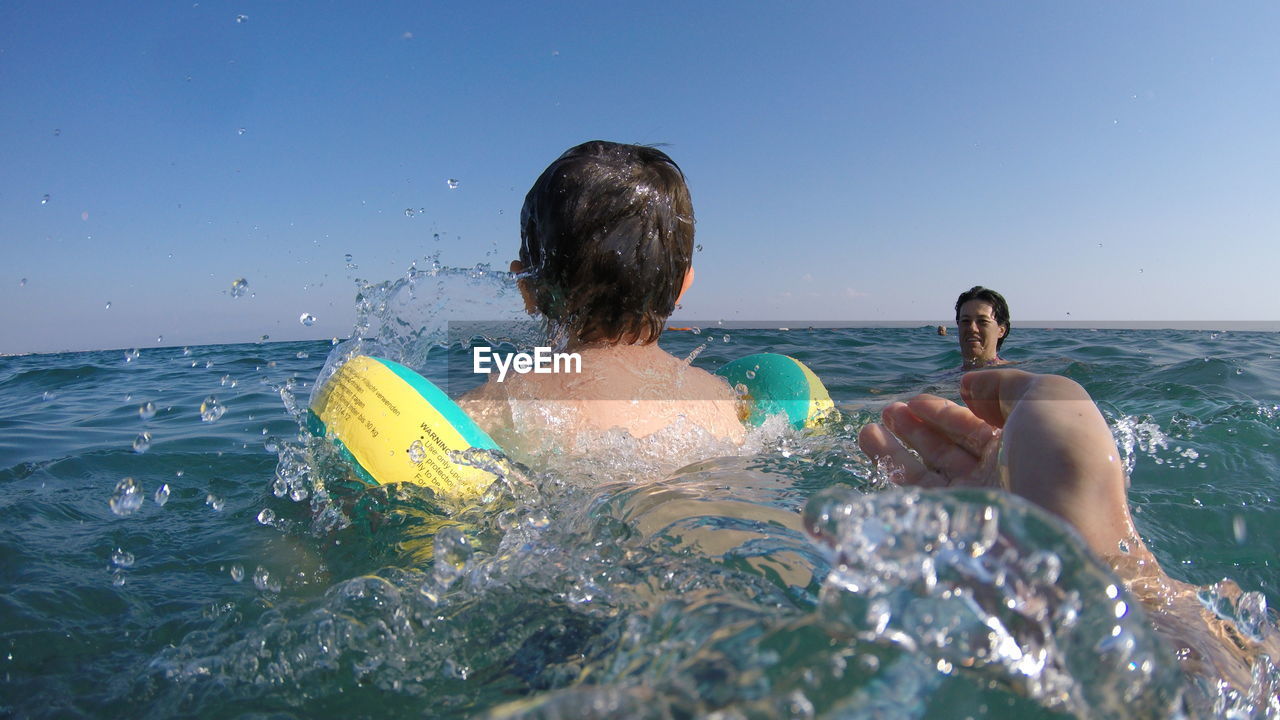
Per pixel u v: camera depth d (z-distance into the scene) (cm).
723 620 26
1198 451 79
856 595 20
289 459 60
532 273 67
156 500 64
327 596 40
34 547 53
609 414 59
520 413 60
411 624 36
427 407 56
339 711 32
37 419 129
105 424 120
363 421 55
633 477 54
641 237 62
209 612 43
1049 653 19
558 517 47
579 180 62
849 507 21
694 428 61
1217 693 26
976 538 20
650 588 34
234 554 51
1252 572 50
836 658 18
